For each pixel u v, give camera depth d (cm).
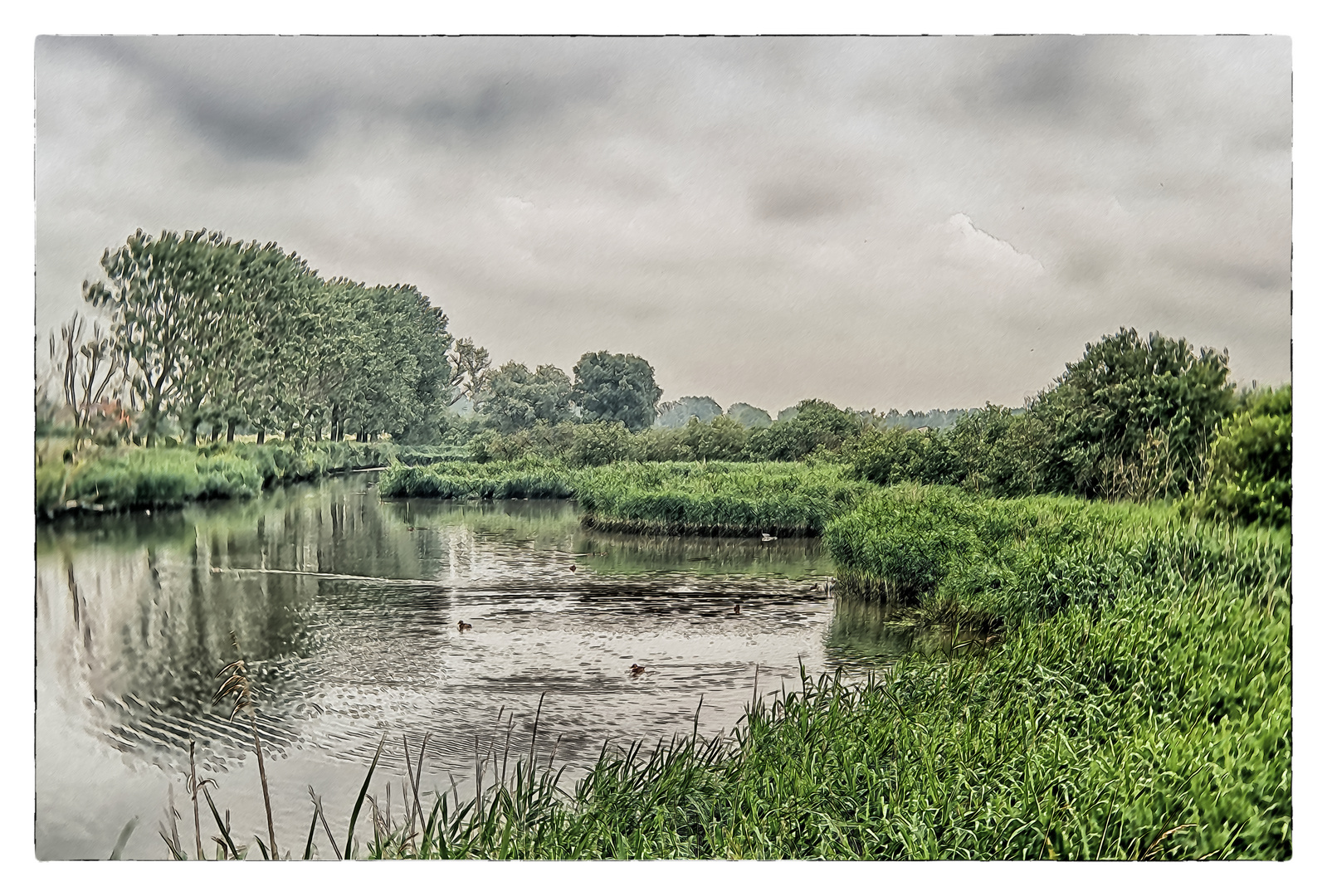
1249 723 794
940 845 664
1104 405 1161
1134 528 1077
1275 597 921
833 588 1391
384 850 713
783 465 1736
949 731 751
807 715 793
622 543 1725
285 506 1792
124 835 836
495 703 973
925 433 1523
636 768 797
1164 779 712
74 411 1195
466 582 1432
